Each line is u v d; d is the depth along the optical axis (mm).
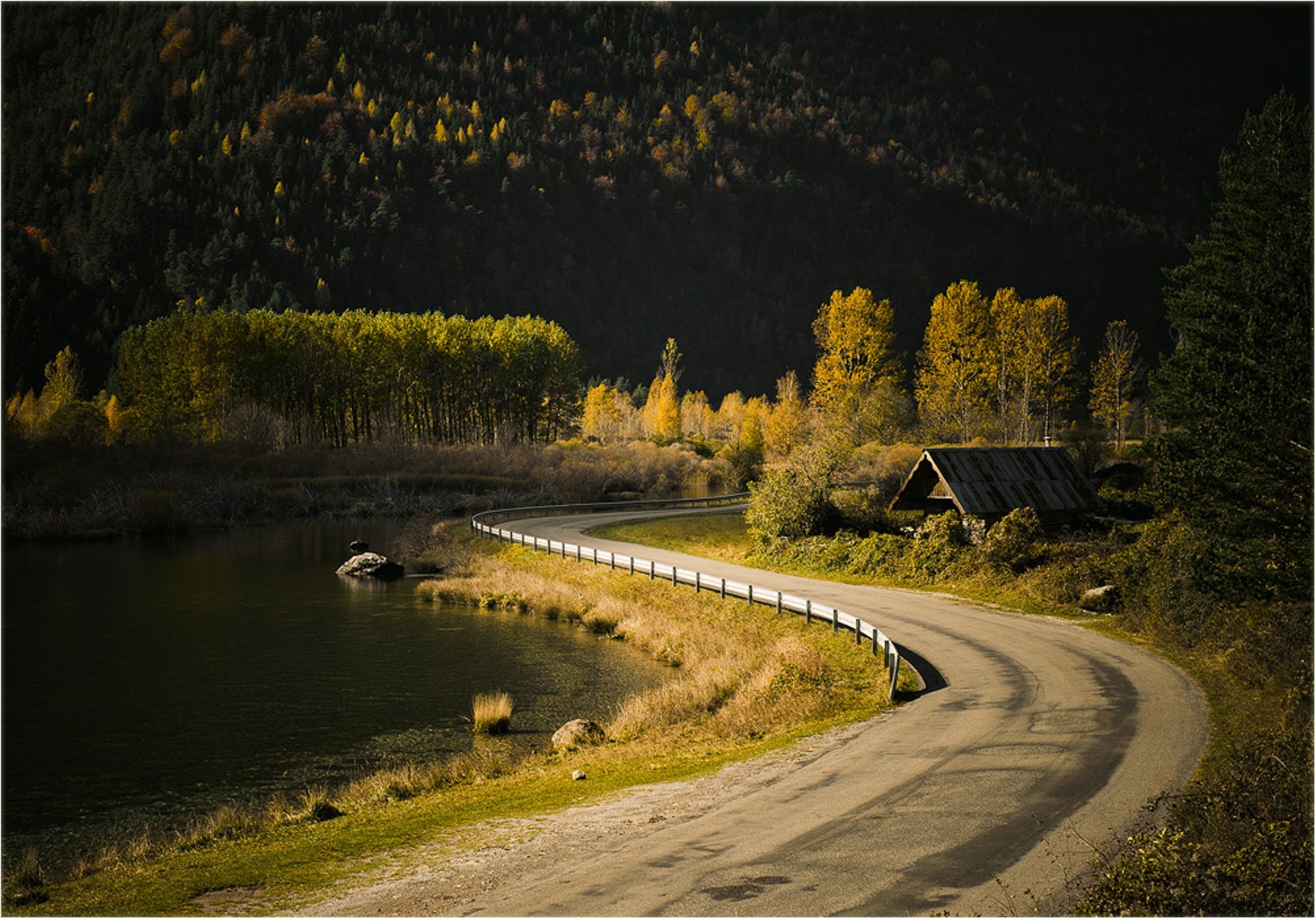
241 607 39688
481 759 20312
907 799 14023
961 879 10953
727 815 13883
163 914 11492
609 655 31266
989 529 37000
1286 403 20250
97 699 26203
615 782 16766
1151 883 10008
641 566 40812
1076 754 15883
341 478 87750
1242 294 23453
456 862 12648
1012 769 15234
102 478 74438
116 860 15133
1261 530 21062
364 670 29297
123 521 65188
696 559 46219
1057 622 28656
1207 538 24250
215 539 63125
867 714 20234
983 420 83938
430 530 62156
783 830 13023
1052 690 20672
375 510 78938
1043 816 12945
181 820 17938
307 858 13367
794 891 10805
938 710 19781
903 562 37656
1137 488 47562
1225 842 11000
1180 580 25844
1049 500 39625
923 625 28609
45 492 69500
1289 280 20938
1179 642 24328
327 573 49062
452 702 25906
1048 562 33844
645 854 12383
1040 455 41906
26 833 17375
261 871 12875
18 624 36031
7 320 197375
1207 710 18484
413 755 21625
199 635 34219
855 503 45500
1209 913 9586
